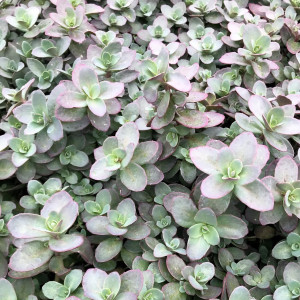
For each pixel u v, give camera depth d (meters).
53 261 0.21
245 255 0.24
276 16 0.35
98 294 0.19
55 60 0.30
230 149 0.21
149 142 0.24
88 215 0.24
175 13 0.35
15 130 0.27
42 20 0.33
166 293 0.21
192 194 0.23
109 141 0.23
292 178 0.22
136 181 0.23
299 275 0.21
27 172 0.25
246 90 0.27
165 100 0.24
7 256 0.23
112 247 0.22
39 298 0.22
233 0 0.37
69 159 0.26
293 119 0.24
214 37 0.33
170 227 0.24
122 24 0.34
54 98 0.25
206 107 0.28
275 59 0.33
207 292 0.21
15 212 0.26
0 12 0.34
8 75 0.30
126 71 0.29
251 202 0.20
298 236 0.22
